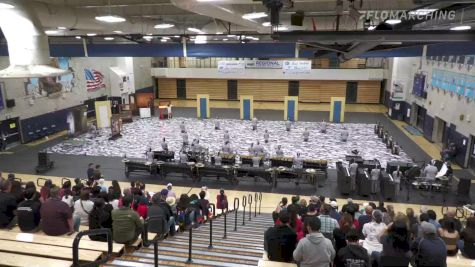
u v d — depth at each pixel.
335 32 5.98
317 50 14.70
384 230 6.09
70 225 6.65
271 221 12.22
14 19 8.66
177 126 30.27
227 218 12.52
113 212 6.62
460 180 16.41
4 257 5.01
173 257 6.37
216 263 6.07
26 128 25.59
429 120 26.20
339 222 7.82
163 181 18.59
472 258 6.85
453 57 22.55
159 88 43.88
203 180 18.81
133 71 37.75
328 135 27.20
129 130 28.94
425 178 17.02
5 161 21.45
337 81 40.44
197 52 19.06
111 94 35.75
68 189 10.16
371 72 38.16
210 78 42.03
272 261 5.52
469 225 7.08
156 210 8.13
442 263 5.03
